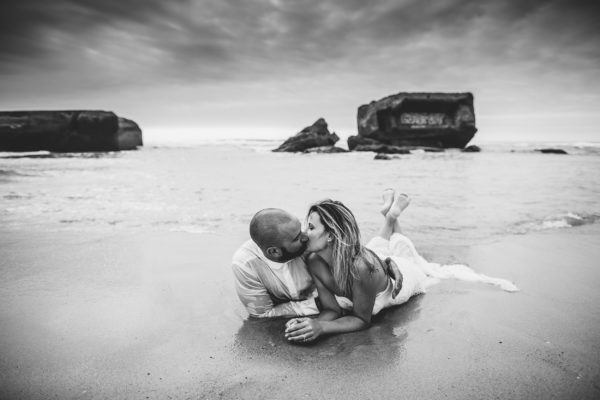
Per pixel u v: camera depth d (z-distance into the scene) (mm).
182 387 1818
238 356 2113
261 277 2580
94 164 15984
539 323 2453
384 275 2598
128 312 2635
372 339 2309
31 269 3480
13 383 1829
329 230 2381
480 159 19531
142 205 6777
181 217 5801
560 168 14375
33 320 2500
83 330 2373
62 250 4074
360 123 31406
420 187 9242
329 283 2537
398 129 28797
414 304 2803
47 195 7852
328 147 27484
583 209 6422
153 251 4059
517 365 1982
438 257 3912
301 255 2510
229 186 9344
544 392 1759
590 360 2018
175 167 14992
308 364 2033
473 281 3232
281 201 7176
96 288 3053
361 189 8812
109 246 4234
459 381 1855
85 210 6324
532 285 3137
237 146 38562
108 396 1747
